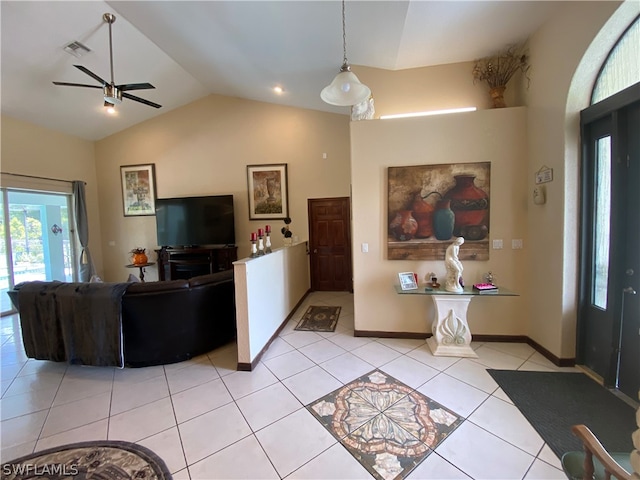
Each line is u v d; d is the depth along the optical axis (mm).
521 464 1575
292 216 5812
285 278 3930
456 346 2896
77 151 5887
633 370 2129
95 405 2186
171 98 5609
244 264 2621
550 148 2625
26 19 3215
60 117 5105
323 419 1966
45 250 5320
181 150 6082
